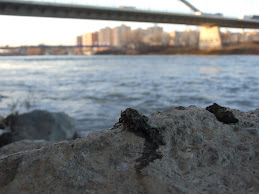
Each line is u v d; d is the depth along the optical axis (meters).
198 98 15.91
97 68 49.16
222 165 2.04
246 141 2.32
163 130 2.24
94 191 1.76
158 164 1.95
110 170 1.91
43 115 7.87
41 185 1.83
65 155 2.03
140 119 2.23
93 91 19.89
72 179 1.85
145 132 2.18
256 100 14.32
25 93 18.09
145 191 1.75
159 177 1.83
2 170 1.97
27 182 1.85
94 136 2.23
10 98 15.11
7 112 11.23
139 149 2.07
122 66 53.91
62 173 1.89
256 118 2.79
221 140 2.29
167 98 15.98
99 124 9.41
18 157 2.06
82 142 2.12
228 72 34.78
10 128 7.23
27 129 7.15
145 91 19.53
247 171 1.99
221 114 2.64
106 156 2.02
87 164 1.95
